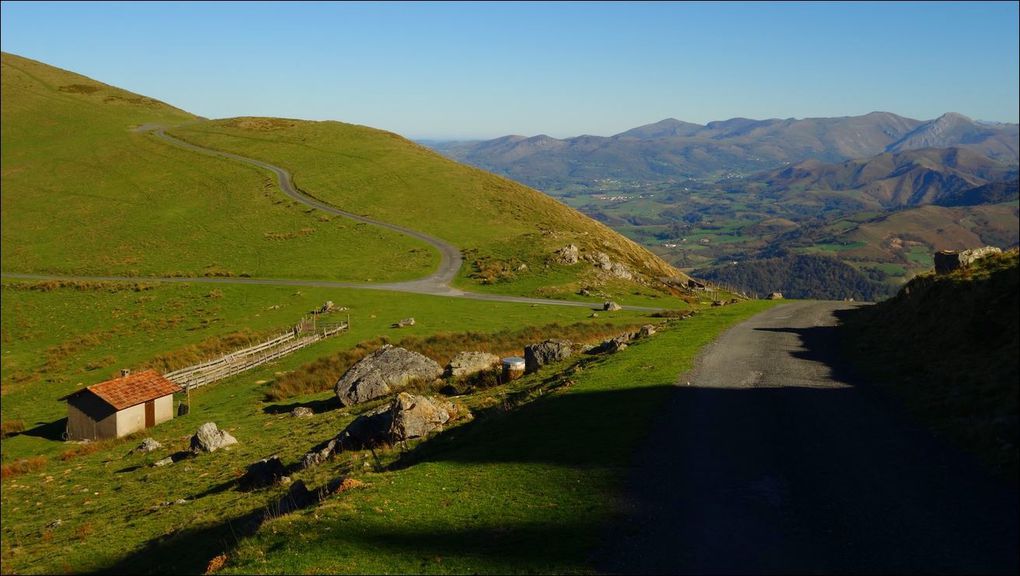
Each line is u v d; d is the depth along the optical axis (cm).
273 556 1447
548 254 10275
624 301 8406
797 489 1534
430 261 10381
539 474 1784
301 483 2125
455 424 2702
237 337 7038
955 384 2191
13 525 2978
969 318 2650
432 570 1301
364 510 1652
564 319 7188
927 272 4047
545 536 1400
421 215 13100
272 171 15700
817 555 1223
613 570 1220
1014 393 1872
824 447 1808
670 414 2233
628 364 3141
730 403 2342
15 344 7506
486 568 1284
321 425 3731
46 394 5881
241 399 5194
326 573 1333
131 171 15962
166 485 3177
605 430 2116
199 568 1877
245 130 19312
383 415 2723
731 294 10381
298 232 11944
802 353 3284
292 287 9106
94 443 4491
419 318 7344
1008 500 1377
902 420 1997
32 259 11212
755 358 3173
